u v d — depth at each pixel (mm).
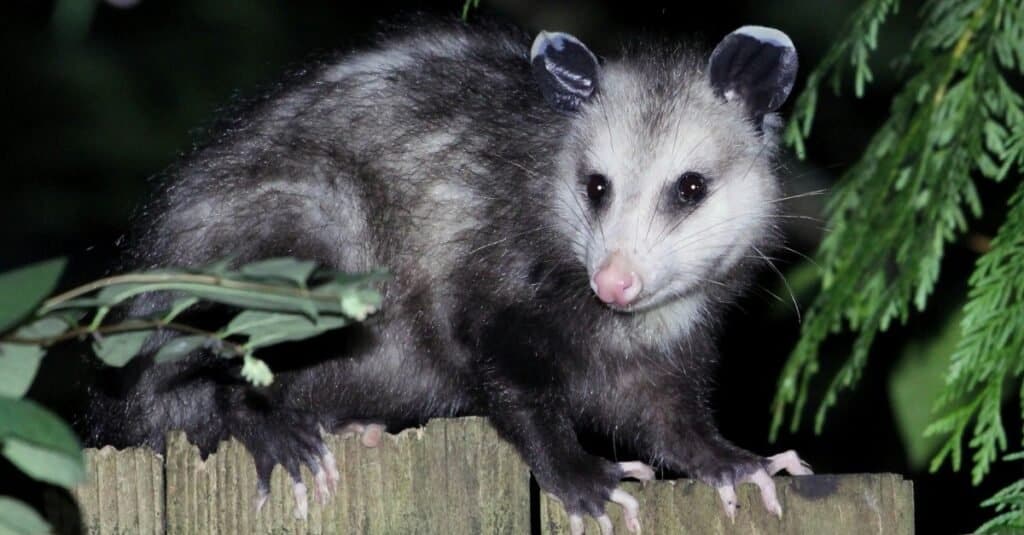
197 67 9961
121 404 5969
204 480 4062
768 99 6125
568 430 5836
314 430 5625
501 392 5961
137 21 9906
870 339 3820
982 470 3730
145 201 6512
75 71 9789
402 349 6258
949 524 7043
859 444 7816
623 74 6445
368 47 6547
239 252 6059
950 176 3797
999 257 3838
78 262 9391
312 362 5938
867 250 3777
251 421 5672
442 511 4086
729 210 6000
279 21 10047
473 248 6074
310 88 6359
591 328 6043
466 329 6109
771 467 5625
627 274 5535
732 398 8039
